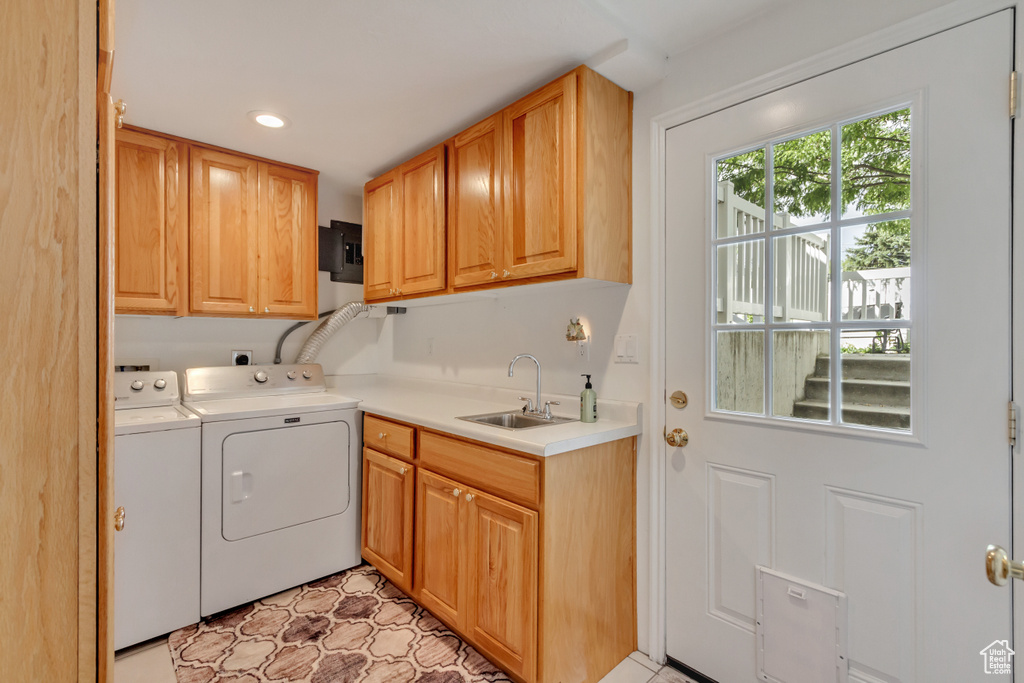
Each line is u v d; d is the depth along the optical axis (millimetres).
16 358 657
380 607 2137
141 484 1860
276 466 2211
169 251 2305
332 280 3102
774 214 1525
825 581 1402
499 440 1624
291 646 1859
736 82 1585
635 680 1689
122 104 894
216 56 1665
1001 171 1136
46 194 668
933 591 1226
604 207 1742
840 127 1393
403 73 1773
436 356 2867
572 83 1688
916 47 1255
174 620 1928
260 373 2668
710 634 1653
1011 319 1125
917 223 1249
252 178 2541
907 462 1267
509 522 1631
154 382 2311
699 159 1690
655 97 1798
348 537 2463
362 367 3291
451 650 1846
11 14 650
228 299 2475
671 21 1562
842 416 1387
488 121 2006
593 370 2006
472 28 1521
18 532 659
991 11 1149
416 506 2072
